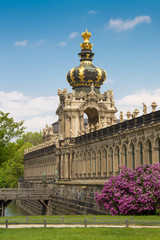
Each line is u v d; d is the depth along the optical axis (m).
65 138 96.56
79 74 99.81
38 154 127.00
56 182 92.56
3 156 70.38
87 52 103.25
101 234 34.19
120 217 45.03
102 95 98.75
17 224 42.88
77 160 89.69
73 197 74.25
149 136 56.41
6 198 89.06
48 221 45.88
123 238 31.88
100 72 100.69
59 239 32.03
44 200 93.50
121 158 65.81
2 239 32.72
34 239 32.19
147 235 32.97
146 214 47.94
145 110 58.91
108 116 97.06
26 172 149.12
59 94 102.06
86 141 82.50
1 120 70.56
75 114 96.19
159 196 46.28
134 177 48.94
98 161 76.81
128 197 47.91
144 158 57.72
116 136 67.94
